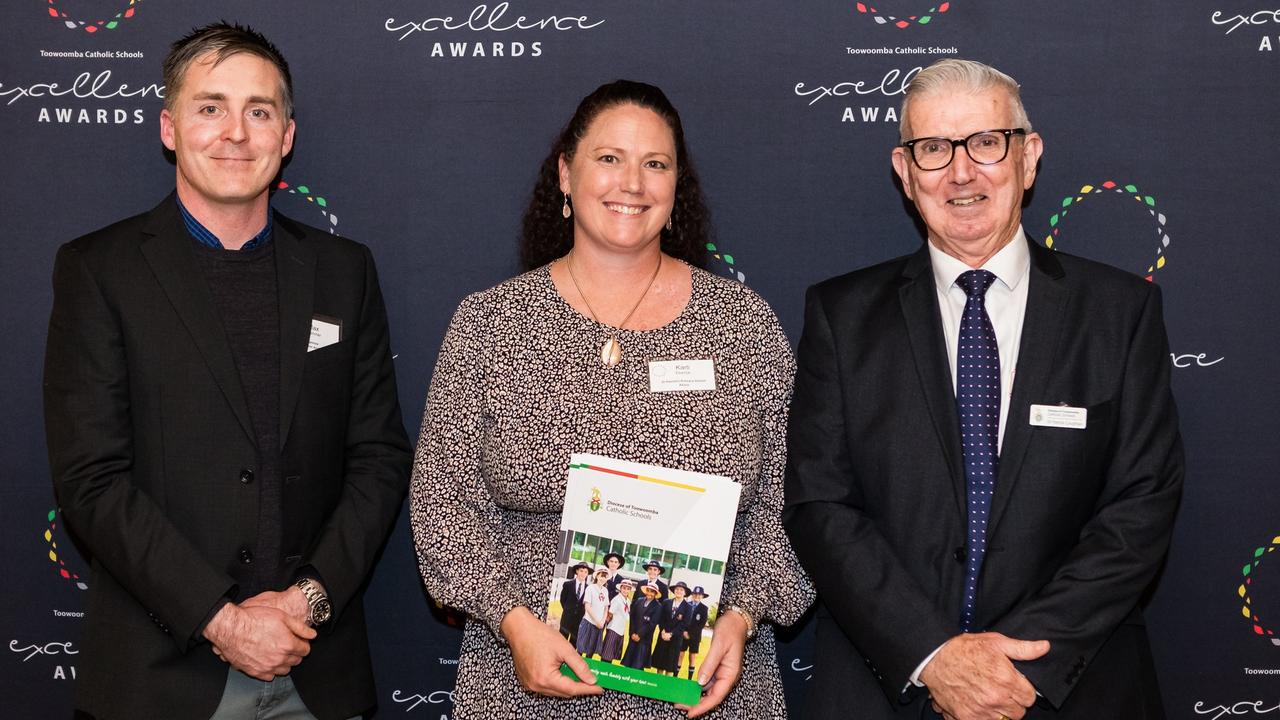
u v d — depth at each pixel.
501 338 2.02
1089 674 1.94
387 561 2.66
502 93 2.57
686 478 1.88
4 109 2.57
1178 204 2.52
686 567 1.87
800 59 2.54
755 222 2.58
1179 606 2.57
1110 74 2.51
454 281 2.61
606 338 2.00
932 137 1.98
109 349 2.05
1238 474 2.54
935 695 1.87
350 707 2.23
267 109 2.16
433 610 2.66
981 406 1.98
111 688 2.06
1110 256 2.54
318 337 2.21
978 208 1.98
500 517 2.06
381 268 2.61
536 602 1.95
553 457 1.93
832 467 2.04
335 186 2.60
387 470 2.29
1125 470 1.96
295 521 2.13
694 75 2.55
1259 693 2.56
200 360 2.07
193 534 2.05
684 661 1.86
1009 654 1.82
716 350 2.03
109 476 2.03
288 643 2.03
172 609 1.98
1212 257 2.52
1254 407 2.53
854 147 2.56
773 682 2.13
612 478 1.89
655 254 2.11
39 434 2.60
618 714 1.95
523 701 1.99
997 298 2.05
